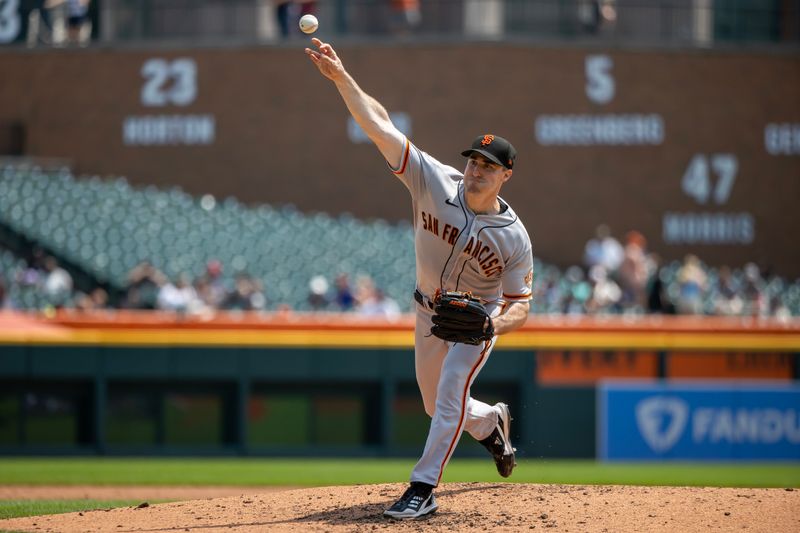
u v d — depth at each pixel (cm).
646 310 5744
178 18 7669
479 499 1956
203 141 7275
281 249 6431
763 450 4644
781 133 7262
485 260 1792
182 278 5350
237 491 3234
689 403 4644
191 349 4459
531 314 5656
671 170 7219
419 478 1791
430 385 1933
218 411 4484
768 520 1775
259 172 7244
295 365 4509
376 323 4569
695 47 7225
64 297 5703
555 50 7181
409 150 1761
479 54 7162
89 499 2894
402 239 6706
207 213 6775
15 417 4353
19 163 7194
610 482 3500
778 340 4741
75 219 6506
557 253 7150
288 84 7238
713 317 5662
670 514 1819
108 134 7331
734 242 7238
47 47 7344
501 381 4584
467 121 7162
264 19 7700
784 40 7606
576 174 7175
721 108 7244
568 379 4606
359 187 7194
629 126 7194
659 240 7194
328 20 7444
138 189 7250
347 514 1842
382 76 7181
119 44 7325
